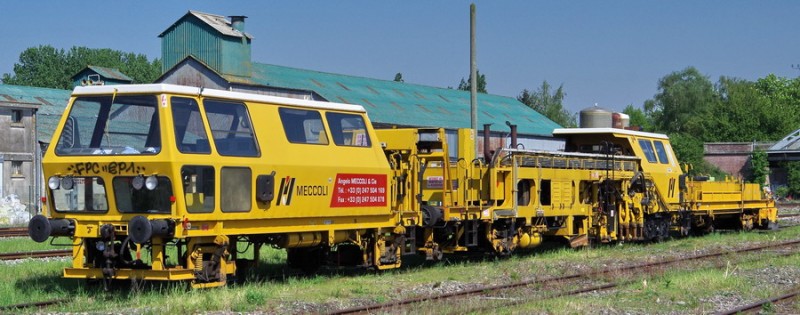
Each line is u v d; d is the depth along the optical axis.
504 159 19.56
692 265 18.30
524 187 20.36
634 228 23.78
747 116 88.31
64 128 13.90
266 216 14.27
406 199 17.58
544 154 20.73
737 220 29.94
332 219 15.70
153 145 13.05
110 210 13.45
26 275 16.05
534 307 12.52
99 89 13.70
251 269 16.61
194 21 46.50
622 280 15.50
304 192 14.98
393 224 17.06
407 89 54.81
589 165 22.61
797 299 13.45
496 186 19.27
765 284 15.27
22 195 39.28
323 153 15.49
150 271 13.08
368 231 16.77
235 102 14.12
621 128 25.19
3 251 20.97
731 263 18.61
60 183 13.80
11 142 38.84
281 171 14.52
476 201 19.22
